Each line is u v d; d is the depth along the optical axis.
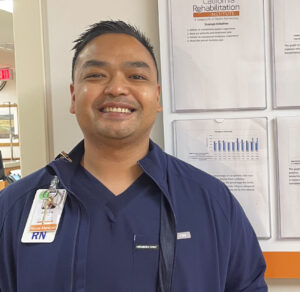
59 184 0.83
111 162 0.83
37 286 0.73
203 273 0.77
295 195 1.02
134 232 0.76
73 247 0.74
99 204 0.79
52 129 1.14
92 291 0.73
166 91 1.04
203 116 1.03
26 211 0.79
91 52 0.80
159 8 1.03
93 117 0.78
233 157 1.03
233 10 1.00
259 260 0.88
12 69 5.03
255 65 1.00
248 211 1.03
